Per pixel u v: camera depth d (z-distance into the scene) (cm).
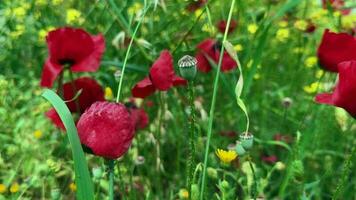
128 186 103
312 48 145
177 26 132
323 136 114
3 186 98
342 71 60
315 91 110
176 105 119
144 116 88
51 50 76
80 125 59
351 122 111
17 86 131
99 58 78
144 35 125
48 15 143
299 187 92
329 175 112
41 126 114
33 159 107
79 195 57
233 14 146
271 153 122
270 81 141
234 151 75
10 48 135
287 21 144
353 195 108
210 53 103
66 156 112
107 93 111
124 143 59
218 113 122
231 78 128
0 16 145
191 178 70
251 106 127
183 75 66
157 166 102
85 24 141
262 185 89
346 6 127
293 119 121
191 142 69
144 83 82
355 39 75
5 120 115
